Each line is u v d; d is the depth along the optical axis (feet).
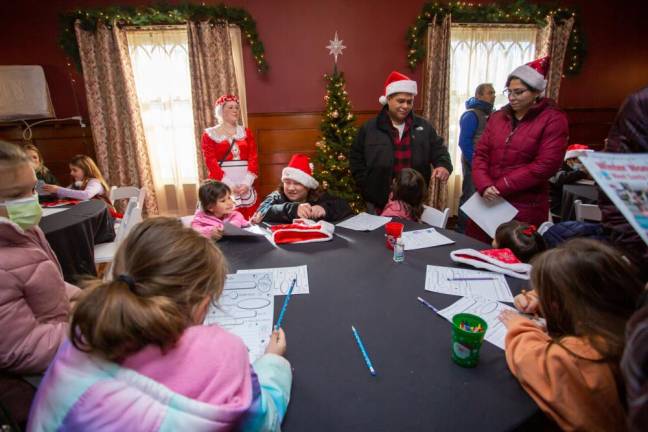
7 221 2.82
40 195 9.07
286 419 2.28
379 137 8.40
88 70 11.34
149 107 12.22
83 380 1.74
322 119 11.93
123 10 10.82
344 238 5.63
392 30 12.38
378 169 8.43
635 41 13.58
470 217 6.56
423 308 3.59
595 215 6.92
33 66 11.20
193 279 2.03
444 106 12.69
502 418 2.27
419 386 2.55
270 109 12.58
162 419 1.65
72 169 9.82
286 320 3.41
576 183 10.34
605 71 13.70
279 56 12.18
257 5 11.74
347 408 2.37
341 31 12.21
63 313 3.25
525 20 12.37
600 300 2.33
